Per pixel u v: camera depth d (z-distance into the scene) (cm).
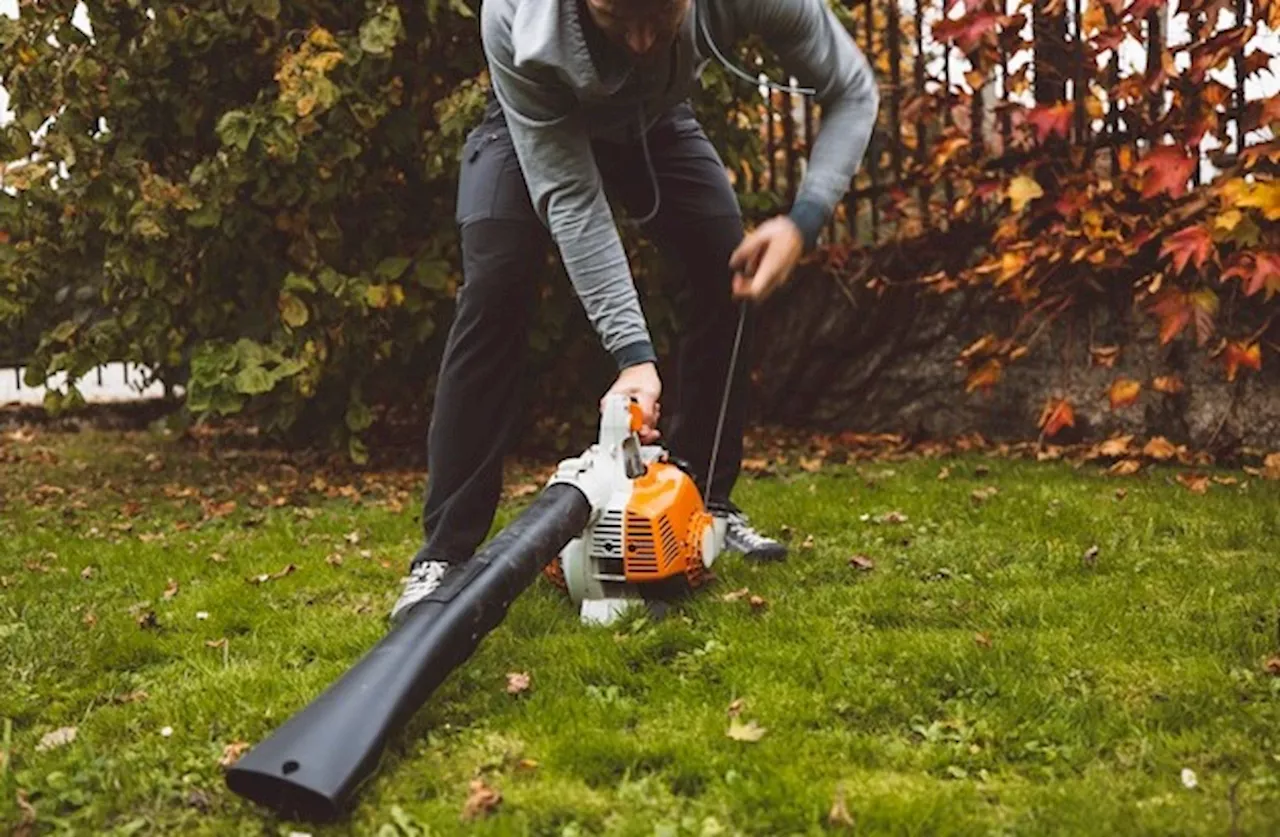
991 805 173
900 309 505
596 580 250
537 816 173
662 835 164
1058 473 402
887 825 166
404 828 167
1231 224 378
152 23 430
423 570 256
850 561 294
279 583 300
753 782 177
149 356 473
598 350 482
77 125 437
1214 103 408
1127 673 215
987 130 534
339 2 450
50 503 436
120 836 171
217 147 460
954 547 304
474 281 259
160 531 383
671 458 303
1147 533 308
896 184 500
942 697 212
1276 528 309
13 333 526
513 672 224
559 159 244
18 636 262
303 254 439
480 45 451
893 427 512
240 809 177
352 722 177
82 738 205
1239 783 175
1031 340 448
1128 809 167
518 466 473
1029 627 243
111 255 440
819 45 250
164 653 253
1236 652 223
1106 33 425
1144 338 436
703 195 288
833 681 214
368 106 425
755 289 238
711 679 221
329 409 492
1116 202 430
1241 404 413
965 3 448
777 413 547
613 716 203
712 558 268
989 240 482
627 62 233
